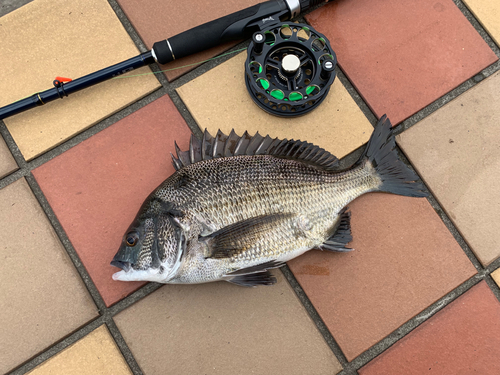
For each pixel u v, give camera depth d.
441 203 0.45
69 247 0.44
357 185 0.43
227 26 0.44
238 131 0.46
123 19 0.47
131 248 0.38
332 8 0.48
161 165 0.45
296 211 0.40
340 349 0.43
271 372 0.43
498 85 0.47
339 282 0.44
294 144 0.43
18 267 0.43
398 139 0.46
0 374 0.42
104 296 0.43
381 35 0.48
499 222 0.45
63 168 0.45
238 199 0.39
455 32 0.48
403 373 0.43
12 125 0.45
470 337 0.44
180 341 0.43
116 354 0.42
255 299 0.43
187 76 0.47
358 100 0.47
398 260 0.44
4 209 0.44
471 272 0.44
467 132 0.46
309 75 0.45
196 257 0.39
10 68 0.46
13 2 0.47
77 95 0.46
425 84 0.47
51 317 0.43
